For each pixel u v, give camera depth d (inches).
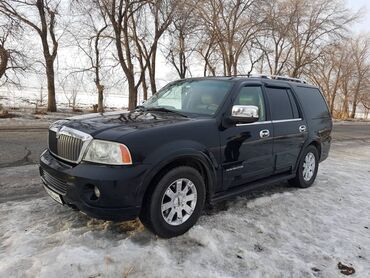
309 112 229.6
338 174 279.1
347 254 138.1
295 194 211.9
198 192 147.6
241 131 168.2
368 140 689.6
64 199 135.4
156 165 129.9
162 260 121.2
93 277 109.3
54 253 119.8
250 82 185.6
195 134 146.8
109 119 152.2
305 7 1370.6
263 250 136.2
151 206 132.0
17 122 620.7
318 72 1814.7
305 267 125.8
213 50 1273.4
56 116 800.9
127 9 843.4
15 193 192.1
